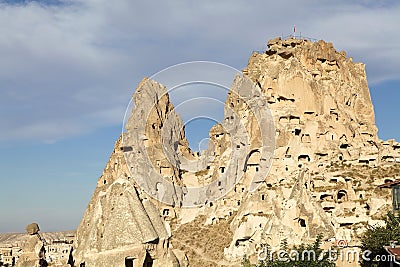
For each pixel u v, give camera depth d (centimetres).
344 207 8344
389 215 6712
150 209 8006
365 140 10194
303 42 10525
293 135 9425
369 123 10719
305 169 8556
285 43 10494
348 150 9400
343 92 10469
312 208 7969
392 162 9194
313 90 9969
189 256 8631
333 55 10656
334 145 9475
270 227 7988
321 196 8550
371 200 8225
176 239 9156
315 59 10419
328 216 7981
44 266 6756
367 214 8162
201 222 9669
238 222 8769
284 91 9900
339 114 10038
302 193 8119
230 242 8681
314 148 9394
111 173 10512
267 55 10612
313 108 9881
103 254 7325
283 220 7975
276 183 8925
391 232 6444
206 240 8988
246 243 8431
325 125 9706
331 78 10406
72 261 8038
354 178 8706
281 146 9344
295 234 7856
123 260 7219
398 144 9894
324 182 8712
